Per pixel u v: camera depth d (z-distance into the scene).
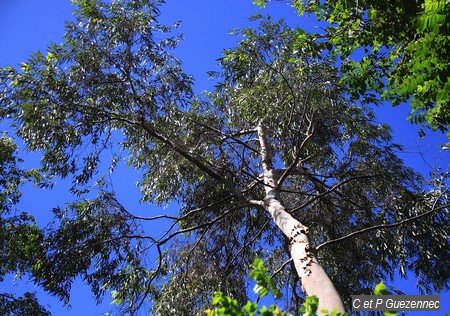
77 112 10.13
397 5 9.40
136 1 10.70
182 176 11.28
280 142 11.19
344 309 6.26
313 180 11.34
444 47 6.62
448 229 10.42
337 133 11.34
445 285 10.54
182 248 11.10
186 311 10.60
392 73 9.98
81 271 10.28
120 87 10.25
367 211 11.05
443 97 6.92
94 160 10.59
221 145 11.33
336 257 11.10
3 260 14.21
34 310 14.04
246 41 11.41
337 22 9.95
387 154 11.42
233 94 11.62
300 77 10.29
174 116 10.66
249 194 11.46
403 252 10.48
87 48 10.31
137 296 10.35
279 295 3.79
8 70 10.09
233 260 11.06
